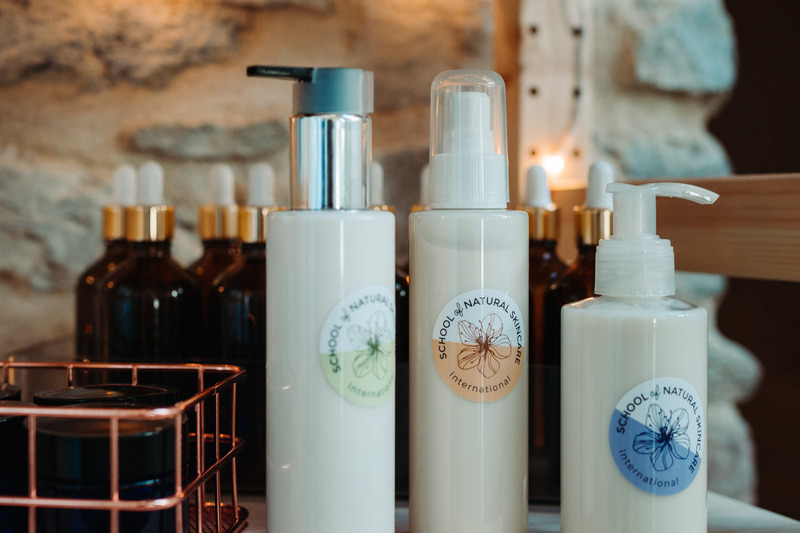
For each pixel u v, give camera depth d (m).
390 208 0.46
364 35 0.65
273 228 0.33
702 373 0.33
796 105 0.68
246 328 0.44
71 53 0.62
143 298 0.47
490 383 0.35
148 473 0.30
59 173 0.63
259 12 0.64
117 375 0.44
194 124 0.64
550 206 0.47
